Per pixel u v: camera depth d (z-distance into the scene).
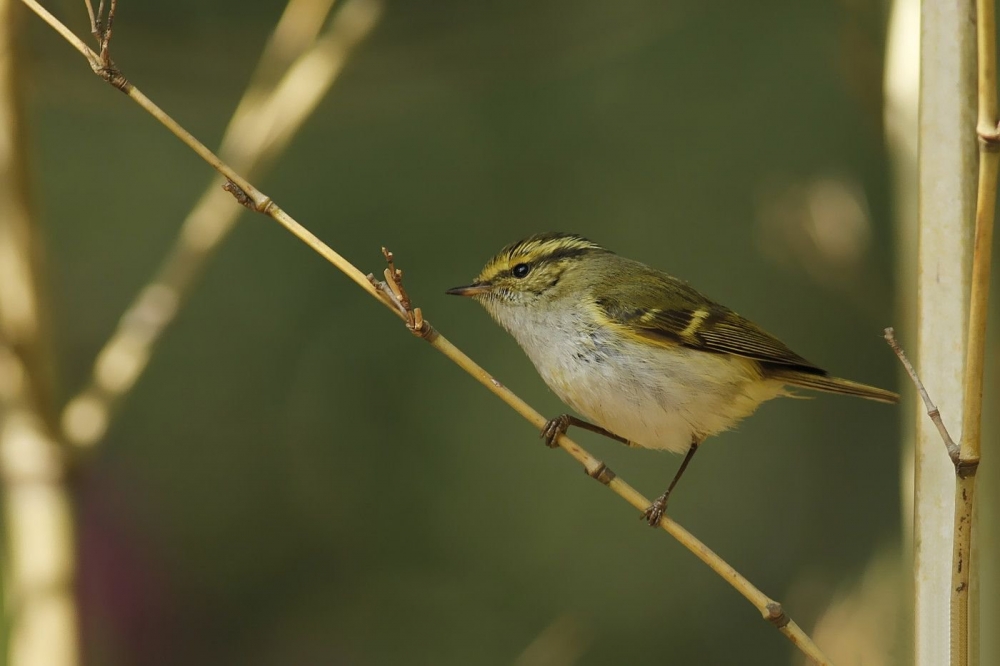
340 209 12.13
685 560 12.25
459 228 12.21
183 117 12.13
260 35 10.23
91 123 12.12
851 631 8.70
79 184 12.09
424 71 10.80
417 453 12.02
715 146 12.76
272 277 12.10
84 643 7.48
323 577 11.90
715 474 12.84
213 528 11.74
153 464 11.80
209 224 8.44
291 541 11.93
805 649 5.76
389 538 11.98
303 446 12.05
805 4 12.89
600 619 11.88
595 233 12.40
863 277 9.46
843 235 9.48
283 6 10.16
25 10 7.82
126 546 11.13
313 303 12.11
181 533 11.61
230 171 5.79
